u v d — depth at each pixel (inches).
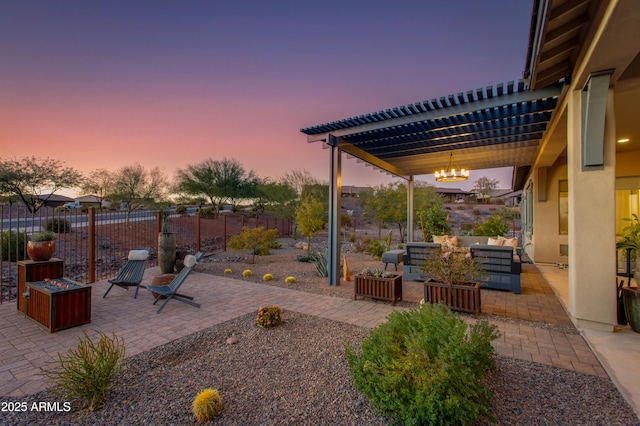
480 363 95.0
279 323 171.5
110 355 104.3
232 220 813.9
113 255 395.5
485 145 283.6
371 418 87.3
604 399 97.8
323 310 199.6
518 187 634.2
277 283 279.1
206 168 966.4
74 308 165.6
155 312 194.2
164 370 119.7
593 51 122.7
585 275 160.4
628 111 198.2
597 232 156.9
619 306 168.2
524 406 93.9
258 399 98.4
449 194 1755.7
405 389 84.5
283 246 594.9
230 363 125.0
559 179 372.8
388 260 337.7
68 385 95.4
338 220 269.3
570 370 117.9
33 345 142.3
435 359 84.3
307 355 132.2
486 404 89.8
